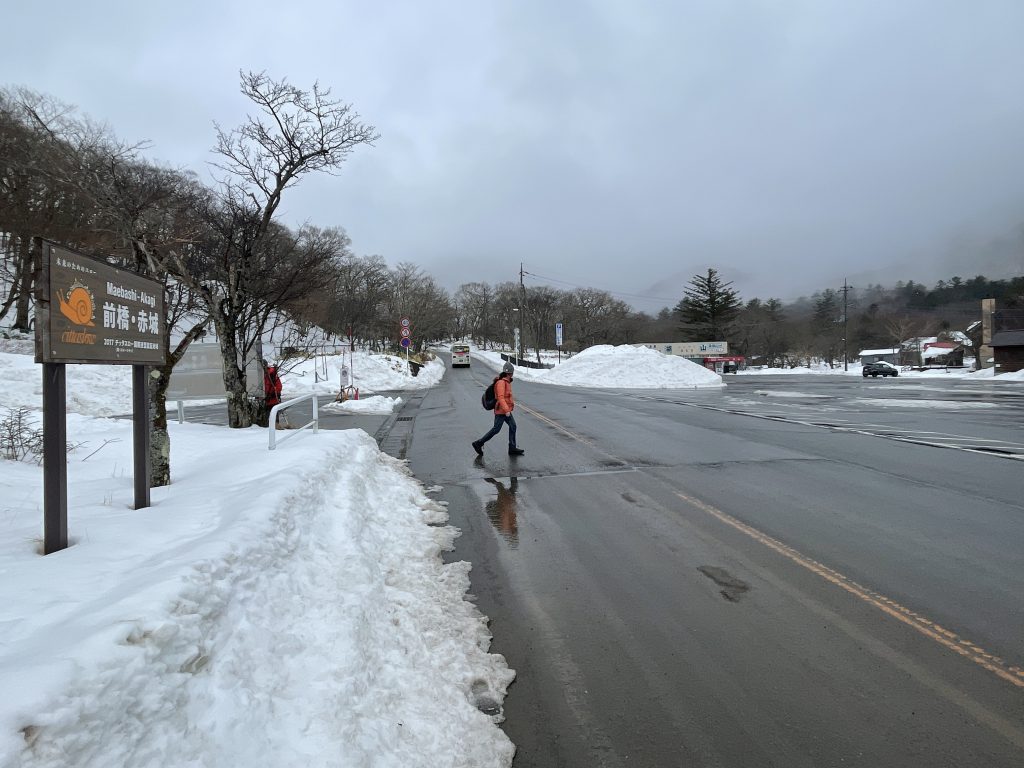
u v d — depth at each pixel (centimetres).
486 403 1112
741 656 376
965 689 335
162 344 504
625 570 525
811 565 523
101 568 323
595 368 3734
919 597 454
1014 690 333
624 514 696
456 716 308
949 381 3950
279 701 265
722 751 288
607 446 1180
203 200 1316
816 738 296
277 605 332
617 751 289
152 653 226
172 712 220
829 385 3503
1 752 165
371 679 314
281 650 298
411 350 7556
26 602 270
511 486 853
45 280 347
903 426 1447
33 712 177
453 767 270
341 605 369
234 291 1172
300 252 1611
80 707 188
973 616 422
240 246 1195
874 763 277
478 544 601
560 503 754
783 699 330
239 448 855
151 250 877
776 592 470
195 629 256
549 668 367
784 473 898
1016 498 738
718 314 8362
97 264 403
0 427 780
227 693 247
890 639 393
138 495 482
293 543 419
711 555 555
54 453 359
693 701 330
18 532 404
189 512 457
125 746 198
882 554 545
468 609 443
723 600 459
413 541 581
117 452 832
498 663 369
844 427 1438
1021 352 4347
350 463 779
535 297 10644
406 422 1664
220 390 1237
